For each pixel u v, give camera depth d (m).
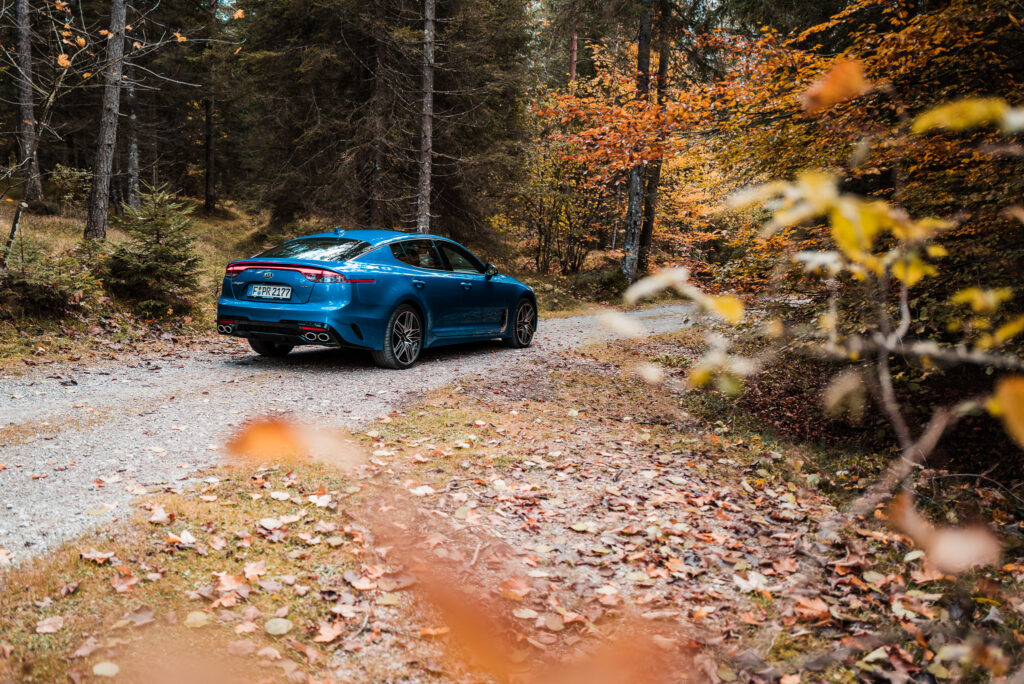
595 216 23.11
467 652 2.73
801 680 2.74
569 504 4.22
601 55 22.58
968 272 4.94
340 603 2.96
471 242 21.34
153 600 2.82
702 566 3.58
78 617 2.66
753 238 6.38
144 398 5.99
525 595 3.15
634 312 16.28
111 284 10.05
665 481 4.73
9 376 6.58
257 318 7.32
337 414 5.70
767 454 5.68
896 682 2.75
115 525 3.41
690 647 2.86
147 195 10.51
